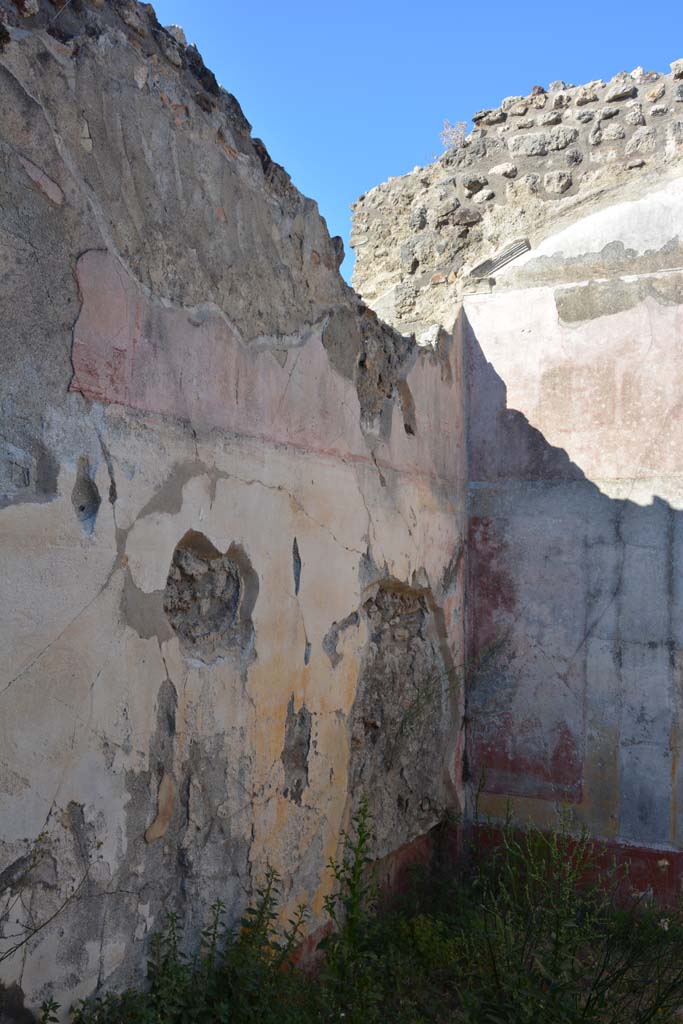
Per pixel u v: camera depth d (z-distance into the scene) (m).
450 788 4.44
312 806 3.18
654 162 4.63
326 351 3.32
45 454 1.99
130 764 2.25
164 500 2.38
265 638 2.88
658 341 4.49
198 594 2.61
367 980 2.86
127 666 2.24
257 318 2.88
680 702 4.30
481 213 4.99
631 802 4.35
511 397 4.76
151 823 2.33
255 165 2.93
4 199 1.90
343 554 3.39
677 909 3.79
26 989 1.93
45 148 2.02
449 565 4.50
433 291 5.11
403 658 3.99
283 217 3.08
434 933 3.54
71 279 2.08
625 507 4.48
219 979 2.46
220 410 2.65
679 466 4.40
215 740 2.61
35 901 1.96
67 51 2.12
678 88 4.63
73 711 2.06
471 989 3.10
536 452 4.68
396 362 3.93
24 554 1.92
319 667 3.22
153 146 2.40
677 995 3.12
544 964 2.86
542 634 4.59
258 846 2.83
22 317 1.94
